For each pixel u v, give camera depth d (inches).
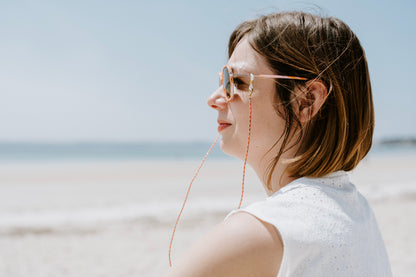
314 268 26.5
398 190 442.6
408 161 1221.7
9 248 225.8
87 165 1027.3
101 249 226.5
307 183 32.1
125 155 1850.4
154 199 384.5
